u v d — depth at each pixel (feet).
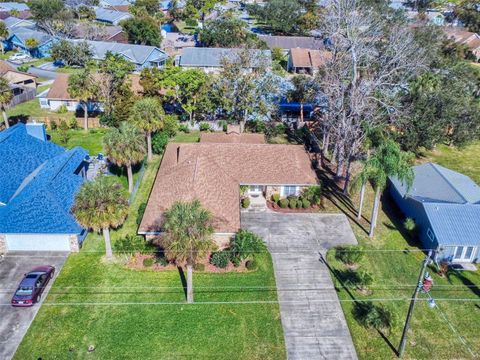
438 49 259.39
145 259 113.80
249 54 192.85
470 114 178.09
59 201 120.78
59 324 95.71
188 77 187.52
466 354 92.17
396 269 115.75
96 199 104.12
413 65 180.65
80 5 417.28
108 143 134.10
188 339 93.30
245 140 167.73
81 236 120.26
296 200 141.08
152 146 173.06
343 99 152.66
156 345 91.66
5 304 100.22
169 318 97.96
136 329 95.04
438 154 189.16
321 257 118.83
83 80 189.78
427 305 104.01
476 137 183.21
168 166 145.69
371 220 126.93
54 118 207.92
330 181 158.20
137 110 159.33
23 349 89.71
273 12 375.04
